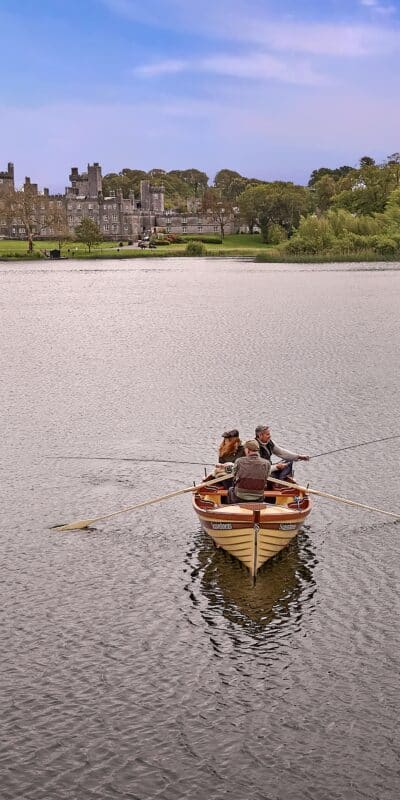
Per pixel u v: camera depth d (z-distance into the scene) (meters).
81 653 13.23
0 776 10.52
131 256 182.12
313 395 31.77
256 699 12.02
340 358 40.72
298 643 13.48
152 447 24.62
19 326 57.75
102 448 24.61
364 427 26.75
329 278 101.56
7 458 23.72
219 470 18.11
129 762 10.78
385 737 11.19
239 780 10.47
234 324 55.97
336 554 16.98
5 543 17.62
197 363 39.78
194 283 98.44
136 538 17.91
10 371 38.41
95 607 14.72
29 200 190.25
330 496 17.66
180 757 10.87
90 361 41.09
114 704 11.92
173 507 19.77
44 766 10.70
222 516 15.80
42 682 12.45
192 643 13.51
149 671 12.72
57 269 140.62
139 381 35.19
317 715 11.66
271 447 18.48
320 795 10.21
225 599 15.01
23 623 14.16
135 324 57.41
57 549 17.31
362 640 13.54
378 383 34.03
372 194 190.25
